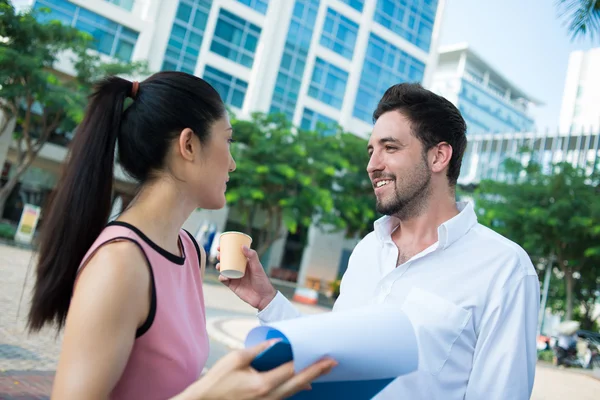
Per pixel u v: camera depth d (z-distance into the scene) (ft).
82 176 3.83
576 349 46.29
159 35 77.30
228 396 2.85
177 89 4.02
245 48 86.48
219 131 4.17
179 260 3.99
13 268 34.96
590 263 64.23
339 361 3.05
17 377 13.58
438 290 5.85
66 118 57.00
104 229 3.67
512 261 5.73
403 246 6.61
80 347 3.11
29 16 51.44
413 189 6.28
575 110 181.57
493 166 97.60
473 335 5.67
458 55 191.83
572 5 17.54
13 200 75.10
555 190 60.95
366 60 100.58
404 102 6.36
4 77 50.31
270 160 67.67
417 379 5.52
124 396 3.57
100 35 71.00
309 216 71.41
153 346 3.56
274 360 3.07
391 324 3.35
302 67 92.38
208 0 81.97
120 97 4.03
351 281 6.84
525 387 5.38
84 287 3.29
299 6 92.17
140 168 4.03
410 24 107.86
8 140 67.15
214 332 27.68
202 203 4.24
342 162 69.36
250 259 5.95
